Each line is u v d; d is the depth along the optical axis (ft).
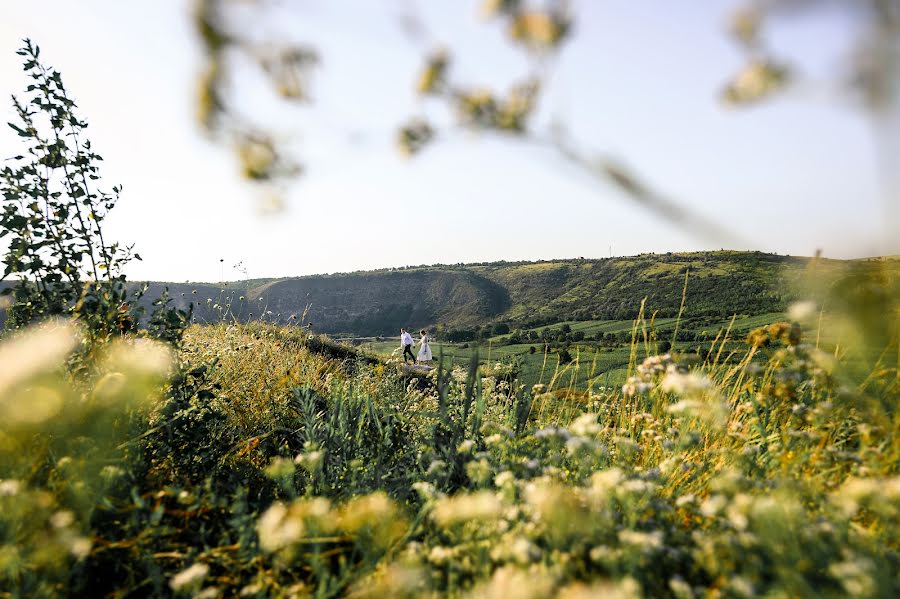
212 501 7.07
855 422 8.18
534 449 8.62
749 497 5.64
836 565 4.65
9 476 6.91
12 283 10.70
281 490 8.89
